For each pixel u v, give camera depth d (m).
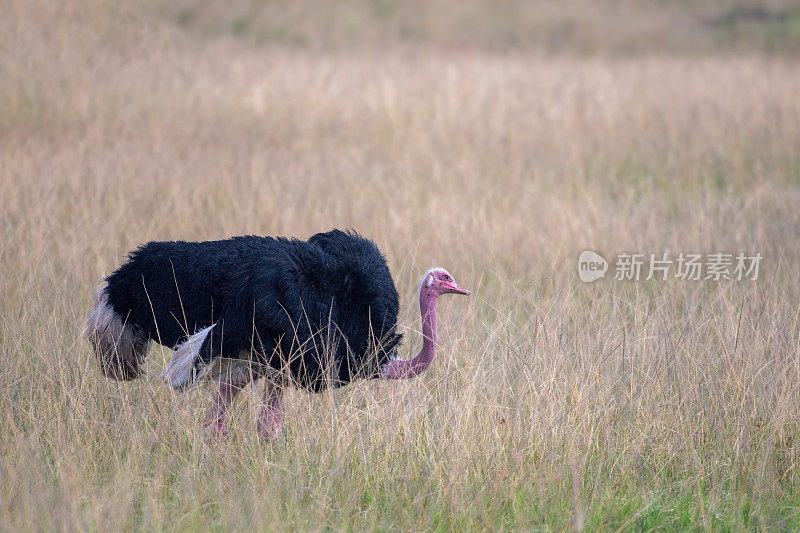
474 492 18.25
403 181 43.91
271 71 69.56
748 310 24.78
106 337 20.67
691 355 22.67
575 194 43.03
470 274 31.08
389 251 32.09
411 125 58.09
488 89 68.81
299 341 19.31
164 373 19.67
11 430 19.67
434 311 20.30
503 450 19.25
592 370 21.69
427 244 33.38
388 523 17.58
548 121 59.59
